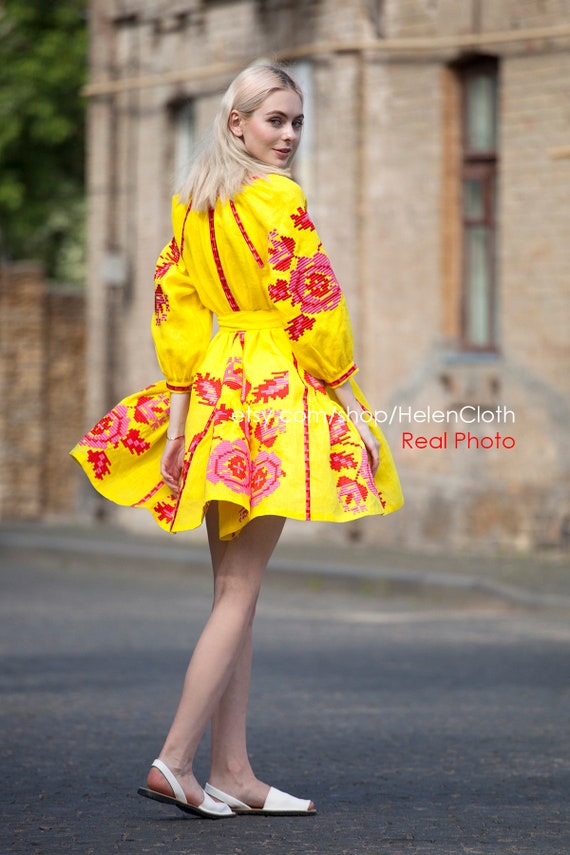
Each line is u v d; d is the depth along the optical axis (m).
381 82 34.19
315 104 35.41
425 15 33.25
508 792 10.95
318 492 9.16
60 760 12.12
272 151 9.48
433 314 33.38
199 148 9.66
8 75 58.75
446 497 32.75
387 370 34.19
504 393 31.77
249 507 9.20
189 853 8.80
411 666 18.05
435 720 14.23
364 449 9.42
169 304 9.73
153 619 23.08
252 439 9.34
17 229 61.56
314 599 26.64
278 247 9.23
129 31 41.34
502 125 31.70
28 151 61.09
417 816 10.02
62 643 20.03
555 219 30.86
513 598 24.48
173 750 9.44
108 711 14.63
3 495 44.09
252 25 37.25
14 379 44.25
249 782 9.90
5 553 36.00
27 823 9.70
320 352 9.28
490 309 32.97
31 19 58.94
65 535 37.50
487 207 32.94
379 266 34.34
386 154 34.16
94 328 42.38
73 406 45.22
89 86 42.00
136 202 41.22
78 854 8.80
